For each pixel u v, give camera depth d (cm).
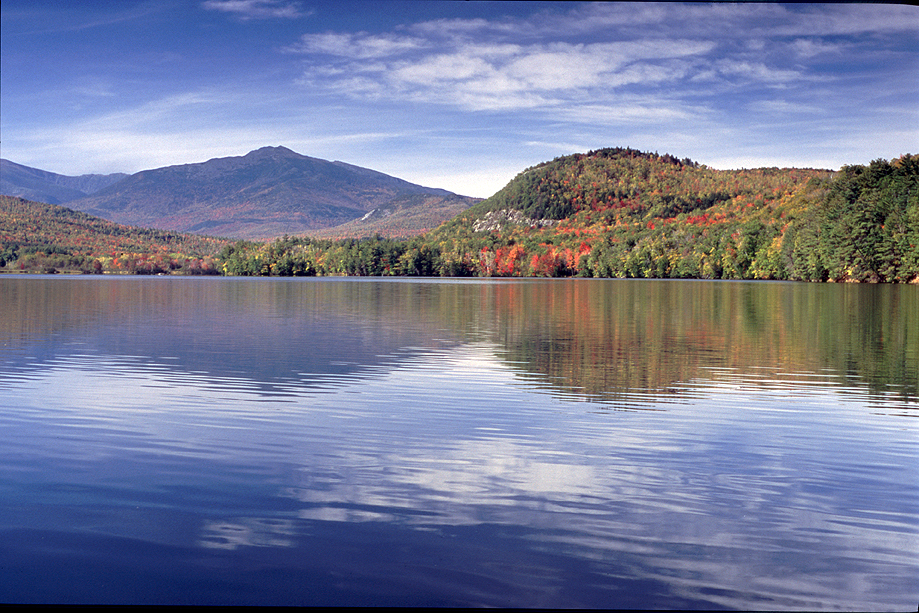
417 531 808
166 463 1043
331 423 1302
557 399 1540
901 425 1318
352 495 916
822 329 3152
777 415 1395
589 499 913
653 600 675
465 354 2259
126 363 2036
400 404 1476
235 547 764
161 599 664
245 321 3525
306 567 724
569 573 720
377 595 676
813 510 890
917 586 708
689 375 1867
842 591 698
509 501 902
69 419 1321
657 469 1040
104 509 862
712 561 751
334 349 2377
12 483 952
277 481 966
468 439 1192
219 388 1648
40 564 725
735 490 955
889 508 898
